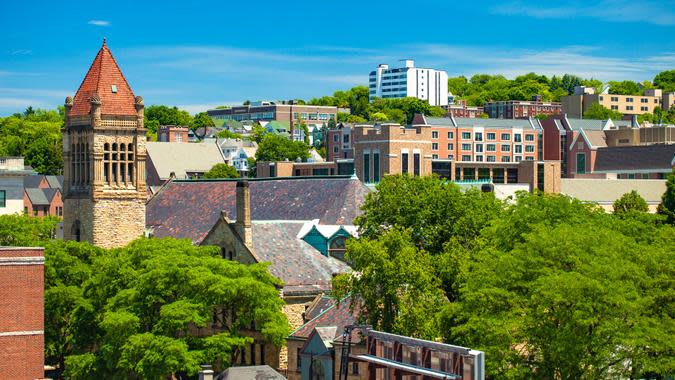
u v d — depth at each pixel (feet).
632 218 515.09
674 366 370.53
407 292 418.31
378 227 500.74
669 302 408.26
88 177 590.96
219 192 624.59
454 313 401.90
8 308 394.73
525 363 382.83
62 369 502.38
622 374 383.45
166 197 641.81
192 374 432.66
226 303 464.65
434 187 501.97
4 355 394.52
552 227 439.63
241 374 405.39
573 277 372.99
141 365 434.71
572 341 368.07
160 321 447.42
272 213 593.42
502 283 397.80
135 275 475.31
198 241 596.70
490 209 505.66
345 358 386.11
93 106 583.17
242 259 514.27
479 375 327.88
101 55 596.70
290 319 501.97
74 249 523.70
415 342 350.23
